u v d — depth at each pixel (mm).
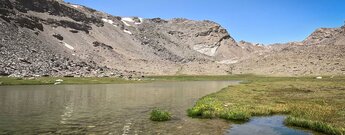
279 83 104188
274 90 68250
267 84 98188
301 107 35875
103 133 24688
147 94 65375
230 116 31031
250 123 28734
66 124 28672
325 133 23969
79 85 102812
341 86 80125
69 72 165875
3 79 107500
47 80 115375
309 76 192375
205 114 32938
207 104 39625
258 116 32688
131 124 28672
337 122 26266
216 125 27922
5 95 59656
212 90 80312
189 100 51844
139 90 79688
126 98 55469
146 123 29125
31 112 36469
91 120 30906
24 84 98438
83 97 57000
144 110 38625
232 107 37156
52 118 32156
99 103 46656
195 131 25312
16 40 192625
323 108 34656
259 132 24766
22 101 48781
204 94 65438
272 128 26297
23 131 25375
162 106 43094
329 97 48688
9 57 155875
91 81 126875
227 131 25266
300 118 28203
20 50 178000
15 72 133250
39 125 28109
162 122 29844
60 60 194375
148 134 24281
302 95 53781
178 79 183375
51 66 168625
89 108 40438
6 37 187375
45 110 38250
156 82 141625
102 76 169750
